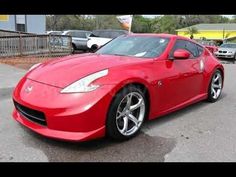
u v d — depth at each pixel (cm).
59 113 368
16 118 434
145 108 451
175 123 509
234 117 558
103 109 380
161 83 468
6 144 400
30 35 1402
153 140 430
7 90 714
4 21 1909
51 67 440
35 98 390
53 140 412
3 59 1295
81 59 466
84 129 374
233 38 5753
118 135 408
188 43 577
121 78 402
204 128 492
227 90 814
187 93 548
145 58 485
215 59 656
